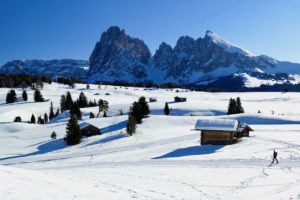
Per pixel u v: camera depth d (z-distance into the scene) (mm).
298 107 181750
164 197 30250
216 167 48031
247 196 32281
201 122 78000
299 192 33438
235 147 68375
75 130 97625
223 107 168000
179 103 178750
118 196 27750
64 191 25047
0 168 29062
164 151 70562
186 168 47656
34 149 98688
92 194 26344
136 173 43594
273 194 32938
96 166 53531
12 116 191750
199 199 30766
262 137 79125
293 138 75750
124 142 92312
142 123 115062
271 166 47844
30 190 22859
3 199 19750
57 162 65812
